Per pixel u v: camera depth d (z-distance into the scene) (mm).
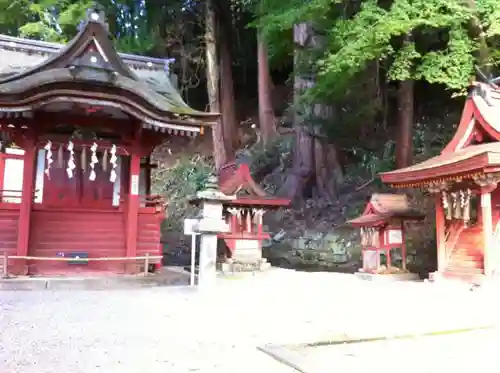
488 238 9555
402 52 13195
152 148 11648
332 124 18109
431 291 9453
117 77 9789
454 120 21219
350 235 17234
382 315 6770
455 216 10508
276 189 22203
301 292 9336
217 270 13125
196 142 28125
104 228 11430
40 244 10750
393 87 22984
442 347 4883
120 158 12078
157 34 25766
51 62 9812
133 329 5629
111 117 11039
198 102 30703
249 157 24891
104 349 4656
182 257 18328
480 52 13156
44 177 11406
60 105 10164
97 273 10680
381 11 12859
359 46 12391
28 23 20922
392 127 22609
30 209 10359
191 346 4844
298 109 19859
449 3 11898
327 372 3902
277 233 19609
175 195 23203
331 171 21156
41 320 6070
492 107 10609
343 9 14961
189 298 8289
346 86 15977
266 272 13156
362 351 4691
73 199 11570
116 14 25922
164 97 11281
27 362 4145
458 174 9648
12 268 10023
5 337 5094
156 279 10148
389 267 11977
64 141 10703
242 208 13086
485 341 5172
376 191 18953
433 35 17094
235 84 31891
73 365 4078
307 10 13758
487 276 9508
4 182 12891
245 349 4762
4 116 9508
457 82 12820
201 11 25828
